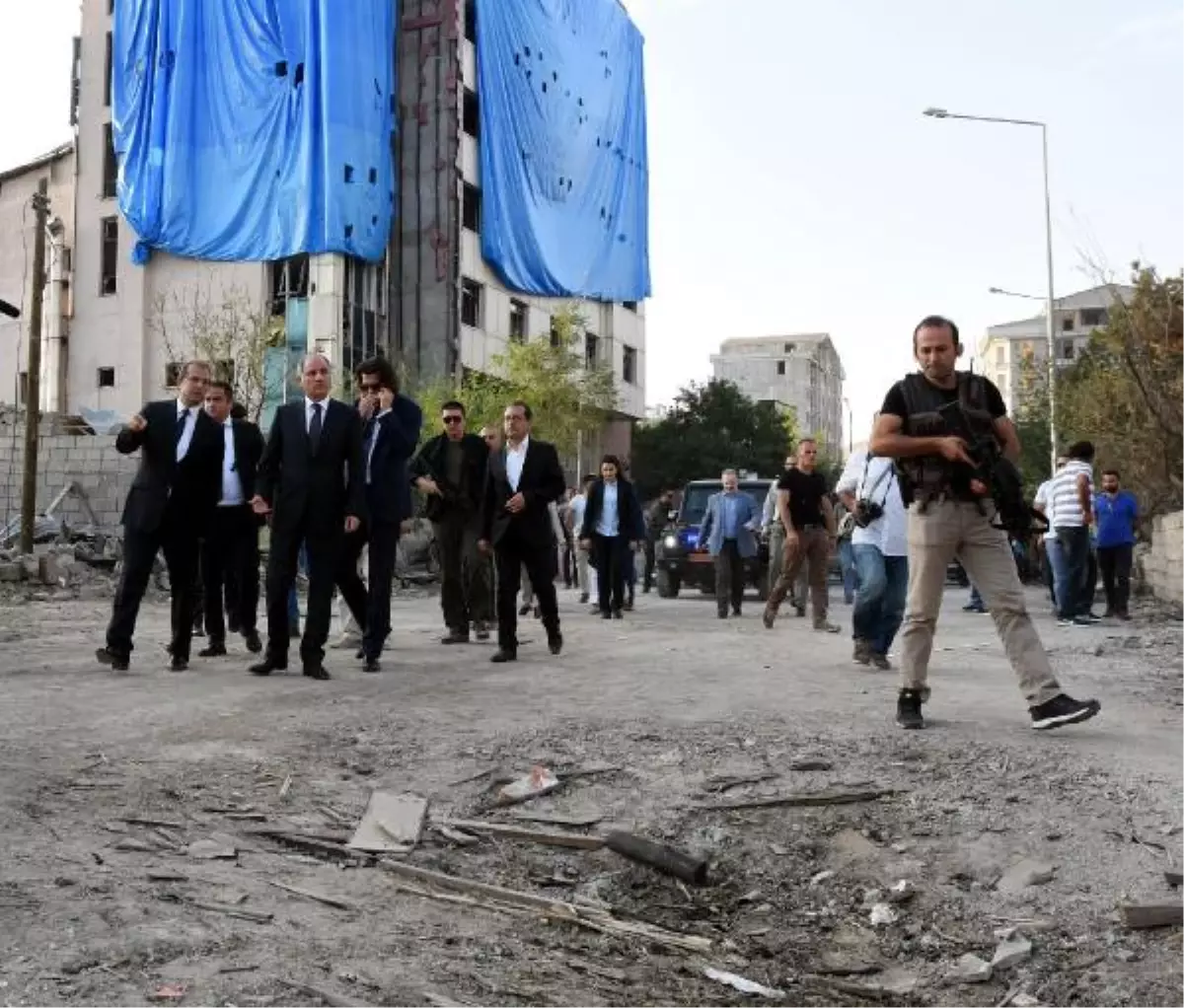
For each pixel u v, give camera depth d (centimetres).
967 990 366
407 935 376
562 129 4422
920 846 461
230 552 974
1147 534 2261
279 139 3644
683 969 373
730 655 972
